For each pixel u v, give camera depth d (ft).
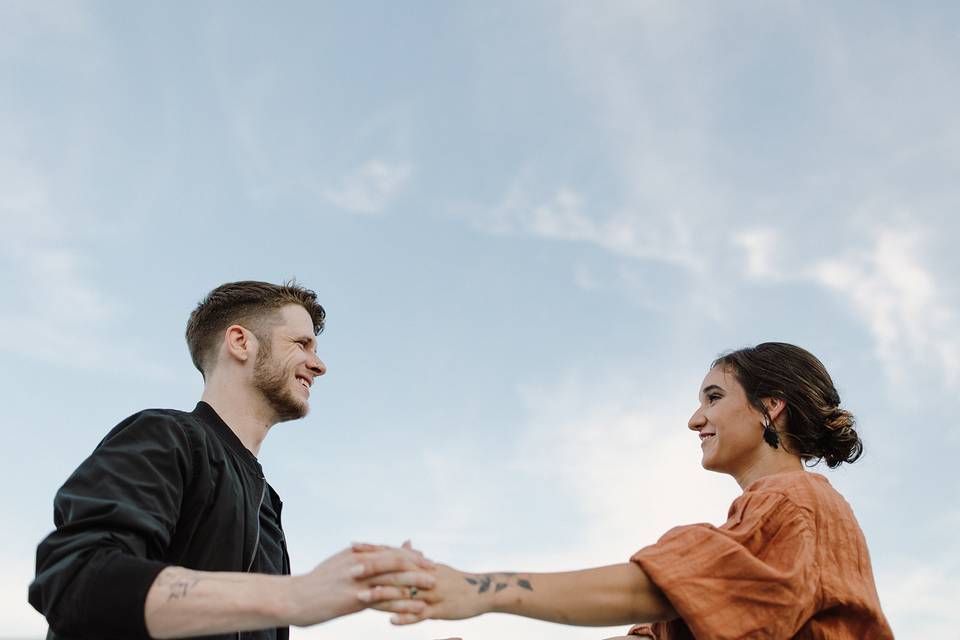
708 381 9.27
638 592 7.52
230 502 9.33
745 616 7.28
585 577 7.53
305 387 10.89
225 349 10.69
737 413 8.93
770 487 8.12
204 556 8.98
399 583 7.26
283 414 10.78
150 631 7.22
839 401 9.10
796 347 9.24
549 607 7.46
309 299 11.42
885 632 7.65
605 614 7.48
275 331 10.78
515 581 7.54
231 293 11.02
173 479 8.79
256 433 10.62
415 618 7.25
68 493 8.29
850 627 7.62
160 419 9.14
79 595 7.34
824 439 8.82
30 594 7.73
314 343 11.05
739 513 8.03
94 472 8.45
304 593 7.30
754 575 7.38
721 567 7.45
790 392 8.84
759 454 8.88
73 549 7.67
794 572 7.37
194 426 9.36
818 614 7.63
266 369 10.57
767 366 9.00
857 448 8.96
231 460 9.76
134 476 8.49
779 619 7.27
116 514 7.98
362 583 7.27
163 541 8.32
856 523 8.11
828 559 7.69
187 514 8.99
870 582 7.79
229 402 10.51
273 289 11.16
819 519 7.86
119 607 7.22
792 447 8.87
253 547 9.55
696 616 7.25
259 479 10.06
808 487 8.07
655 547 7.66
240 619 7.25
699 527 7.76
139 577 7.31
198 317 11.05
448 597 7.36
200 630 7.25
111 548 7.70
